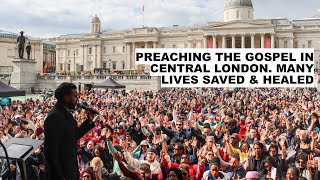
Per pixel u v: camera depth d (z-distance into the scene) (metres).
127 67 161.25
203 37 146.00
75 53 177.25
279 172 13.83
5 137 18.62
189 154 16.58
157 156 14.73
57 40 180.88
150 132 20.11
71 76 93.31
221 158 14.23
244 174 13.69
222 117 26.77
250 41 147.75
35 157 13.18
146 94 60.16
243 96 51.53
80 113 25.00
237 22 138.62
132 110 32.41
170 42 159.00
